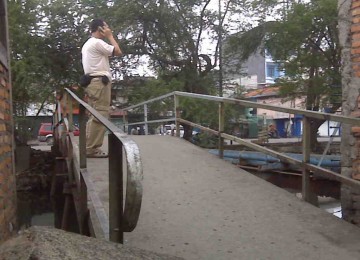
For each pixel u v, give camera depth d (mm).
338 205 9445
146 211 4719
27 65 17750
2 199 4453
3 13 5324
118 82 21750
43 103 22328
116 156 2424
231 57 22453
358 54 4871
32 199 15172
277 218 4500
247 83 40281
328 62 17609
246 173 6270
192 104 18250
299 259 3549
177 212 4695
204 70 22297
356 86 4902
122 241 2422
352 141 4918
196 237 4035
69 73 20188
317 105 18359
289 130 36031
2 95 4848
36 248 1812
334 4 16109
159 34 21234
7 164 4941
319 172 4758
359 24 4855
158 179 5945
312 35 17578
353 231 4137
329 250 3715
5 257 1811
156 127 20016
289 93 18812
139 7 19625
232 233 4121
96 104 6758
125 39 20328
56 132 14203
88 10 19672
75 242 1995
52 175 13914
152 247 3807
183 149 8086
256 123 25812
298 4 17906
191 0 20625
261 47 20906
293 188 10070
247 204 4941
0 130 4621
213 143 18469
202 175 6152
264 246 3820
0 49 4730
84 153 4762
